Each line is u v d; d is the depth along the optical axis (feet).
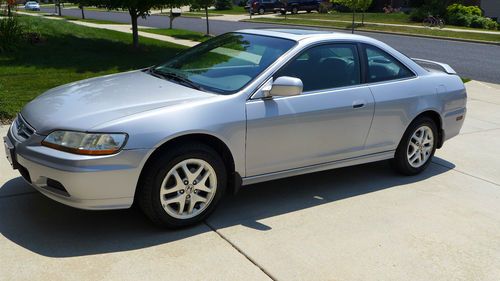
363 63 15.64
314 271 11.11
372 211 14.37
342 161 15.44
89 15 142.31
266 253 11.73
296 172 14.49
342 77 15.11
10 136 12.91
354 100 14.98
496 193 16.29
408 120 16.49
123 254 11.33
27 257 11.01
